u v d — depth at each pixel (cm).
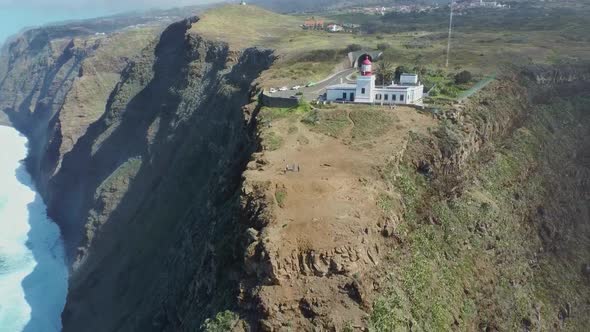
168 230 7850
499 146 6400
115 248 8806
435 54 9650
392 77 7212
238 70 9962
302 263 3509
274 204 3928
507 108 6950
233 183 5309
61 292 9238
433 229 4600
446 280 4322
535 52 9912
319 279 3484
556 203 6375
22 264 10175
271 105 6166
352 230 3681
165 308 5594
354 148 4944
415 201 4600
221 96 9162
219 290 3975
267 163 4619
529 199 6075
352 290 3478
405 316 3581
